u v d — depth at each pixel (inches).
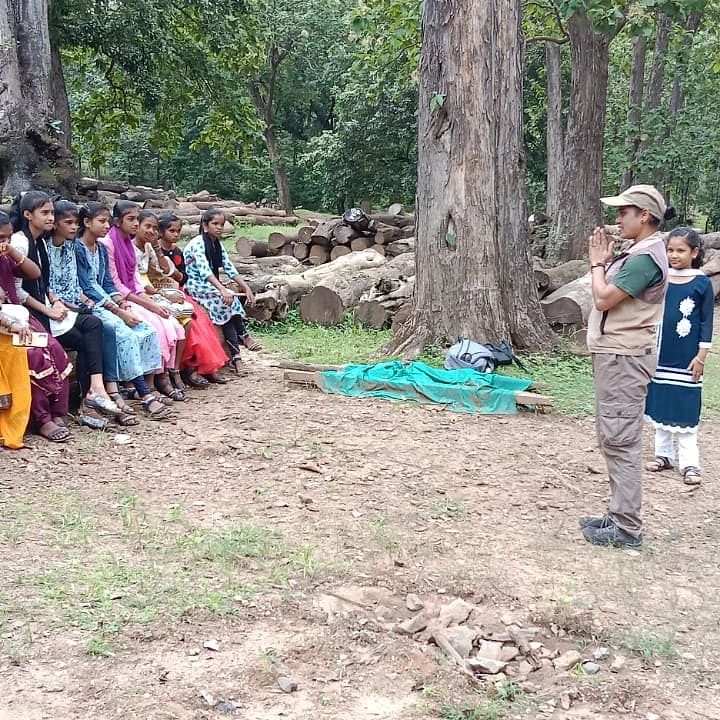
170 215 330.3
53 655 129.0
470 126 354.3
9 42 557.0
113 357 261.7
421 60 365.4
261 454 241.8
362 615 149.9
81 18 807.7
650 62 1273.4
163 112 959.6
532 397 297.4
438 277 364.5
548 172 906.1
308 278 487.5
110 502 198.4
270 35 1002.7
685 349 236.7
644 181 984.9
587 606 158.6
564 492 226.1
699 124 1049.5
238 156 1028.5
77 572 157.8
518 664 137.1
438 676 130.7
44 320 249.4
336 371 319.9
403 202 1483.8
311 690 125.5
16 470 213.9
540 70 1266.0
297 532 187.6
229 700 121.0
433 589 162.9
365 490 218.4
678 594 167.6
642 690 130.9
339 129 1416.1
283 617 146.8
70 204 256.1
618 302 177.5
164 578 157.5
